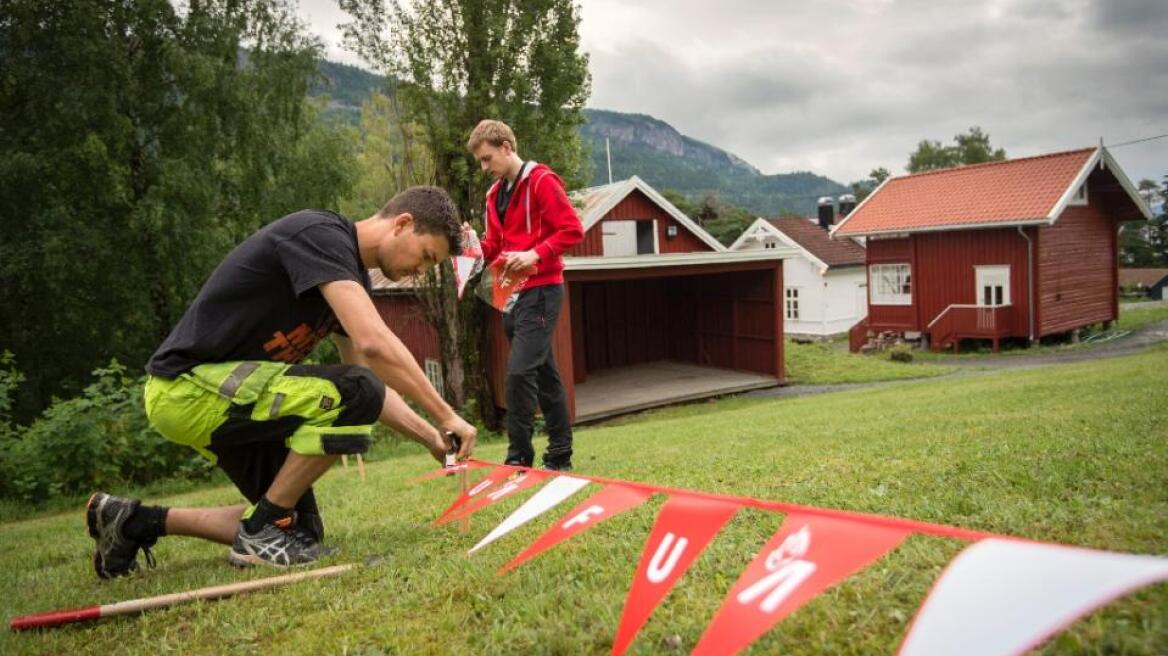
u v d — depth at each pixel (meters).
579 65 14.98
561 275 4.04
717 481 3.55
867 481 3.14
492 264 4.03
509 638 1.77
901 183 27.95
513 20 14.55
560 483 1.89
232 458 2.59
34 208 16.42
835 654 1.51
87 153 15.69
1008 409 5.84
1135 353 20.61
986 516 2.32
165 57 16.83
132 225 16.03
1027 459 3.20
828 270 32.41
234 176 18.91
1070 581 0.79
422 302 15.77
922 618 0.86
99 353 18.08
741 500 1.30
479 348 15.87
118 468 9.30
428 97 14.43
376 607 2.10
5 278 16.06
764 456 4.35
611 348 21.69
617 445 7.06
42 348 17.81
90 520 2.67
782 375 18.33
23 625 2.14
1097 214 25.91
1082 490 2.58
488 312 15.76
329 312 2.54
